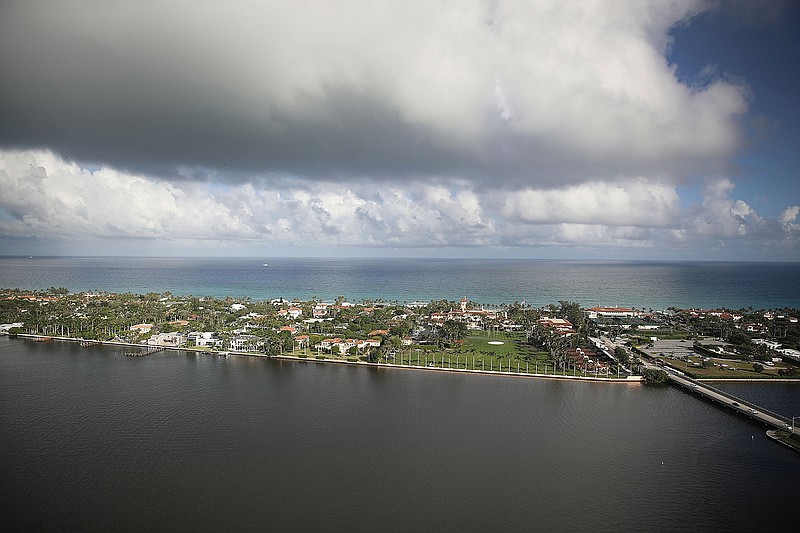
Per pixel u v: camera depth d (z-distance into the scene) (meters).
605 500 132.38
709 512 127.56
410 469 148.62
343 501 130.88
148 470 147.00
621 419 191.38
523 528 120.31
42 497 132.12
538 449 163.12
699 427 183.25
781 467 151.25
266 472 146.25
